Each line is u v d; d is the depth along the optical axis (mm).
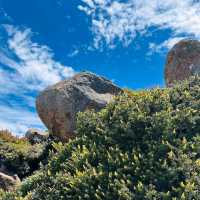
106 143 12539
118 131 12688
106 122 13438
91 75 22156
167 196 9891
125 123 12781
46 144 22141
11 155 20672
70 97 21016
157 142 11742
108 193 10445
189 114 12445
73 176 11742
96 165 11805
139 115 12688
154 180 10445
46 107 21578
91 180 11016
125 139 12430
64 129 21016
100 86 21891
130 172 11070
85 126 13742
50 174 12039
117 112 13469
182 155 10781
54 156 12969
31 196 11461
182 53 23969
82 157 12023
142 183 10633
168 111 12875
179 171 10562
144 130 12469
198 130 12180
